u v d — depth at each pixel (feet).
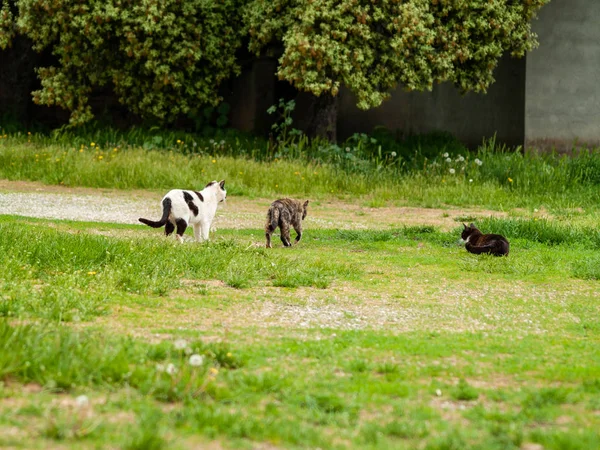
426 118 102.12
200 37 91.86
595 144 96.58
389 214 66.49
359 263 42.86
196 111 97.14
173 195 44.32
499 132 100.48
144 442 15.58
